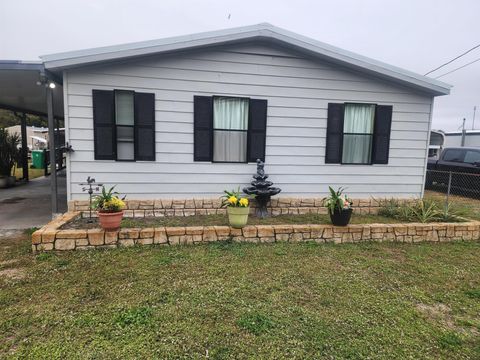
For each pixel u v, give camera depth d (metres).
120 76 5.00
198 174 5.48
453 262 3.92
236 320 2.41
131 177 5.25
